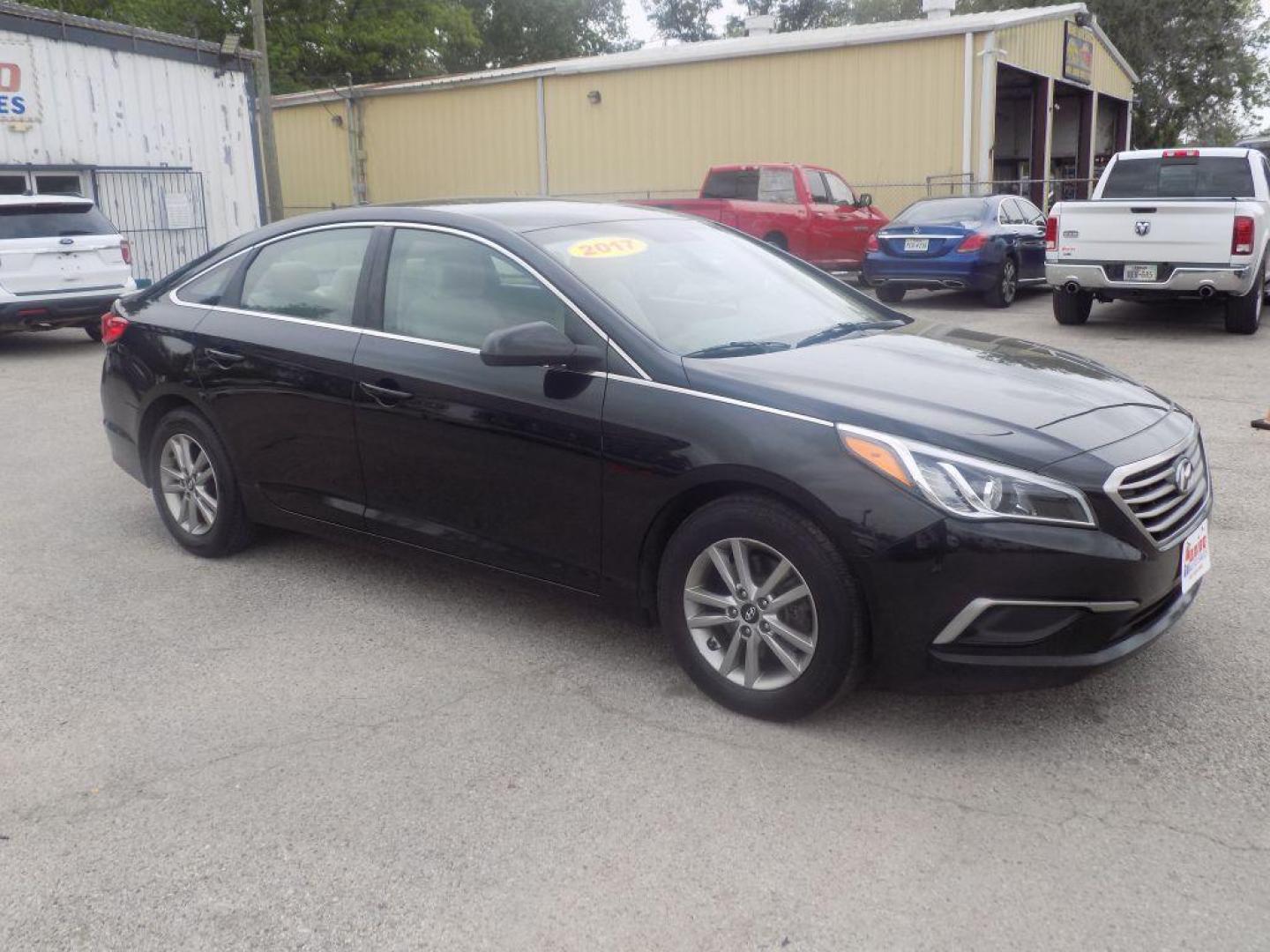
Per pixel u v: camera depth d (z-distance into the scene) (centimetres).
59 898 265
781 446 325
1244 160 1177
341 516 447
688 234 461
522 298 393
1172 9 3788
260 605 452
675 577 356
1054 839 283
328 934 251
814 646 327
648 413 352
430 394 402
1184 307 1434
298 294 462
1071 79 2388
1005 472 308
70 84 1736
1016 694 363
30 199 1181
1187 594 347
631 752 330
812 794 305
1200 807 296
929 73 1975
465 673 387
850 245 1798
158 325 505
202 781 317
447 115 2572
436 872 274
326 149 2767
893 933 248
